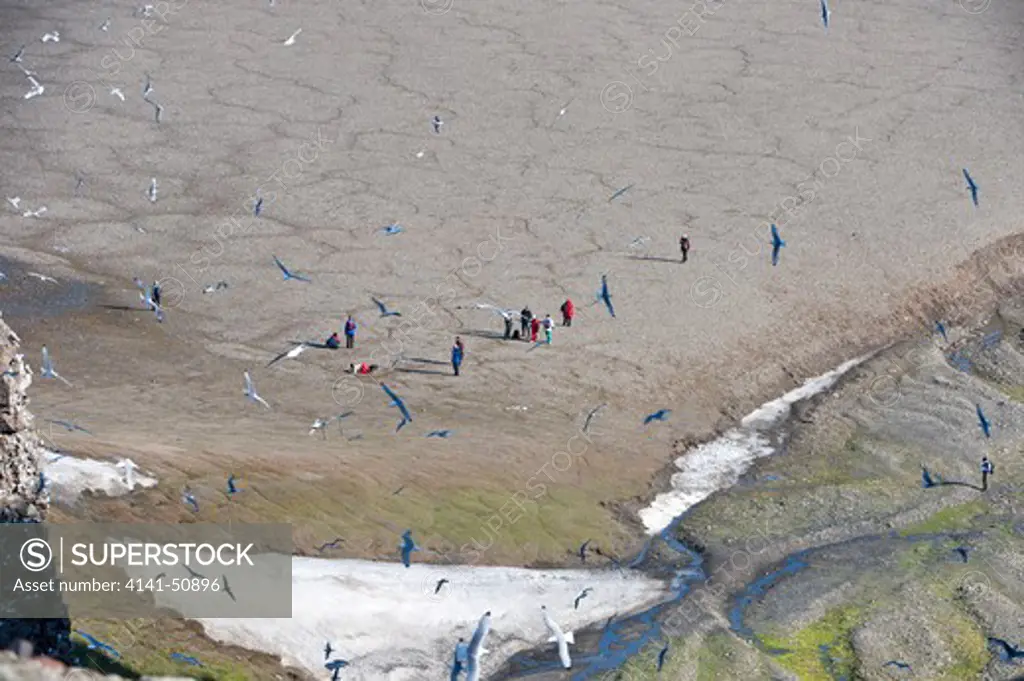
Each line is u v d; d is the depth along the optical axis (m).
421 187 125.06
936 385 97.56
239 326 100.38
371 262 111.19
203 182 124.50
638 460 86.81
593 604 72.62
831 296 109.38
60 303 101.69
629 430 90.00
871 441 90.25
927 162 134.38
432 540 75.31
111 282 105.81
